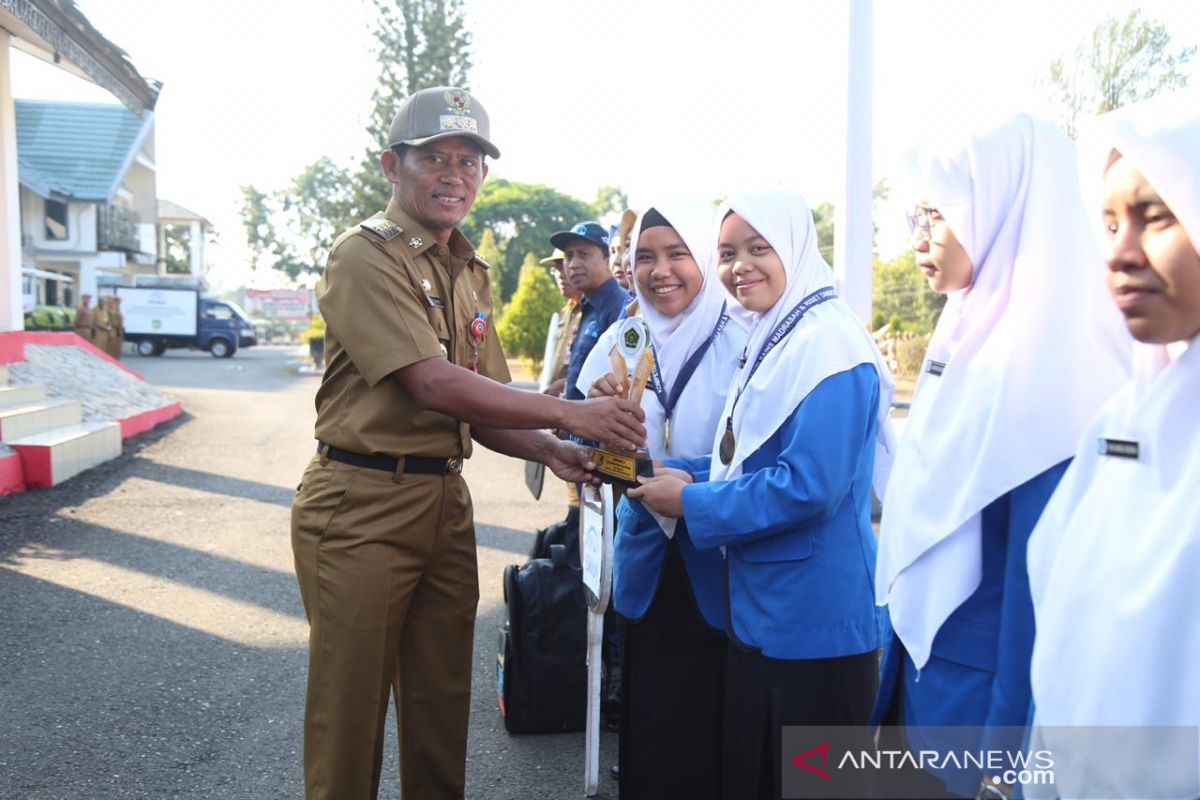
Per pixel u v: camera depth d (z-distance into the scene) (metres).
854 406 2.12
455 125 2.43
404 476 2.45
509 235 53.88
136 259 40.12
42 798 2.96
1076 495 1.37
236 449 10.15
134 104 11.55
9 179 9.82
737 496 2.15
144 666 4.06
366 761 2.44
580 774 3.24
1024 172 1.60
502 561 5.86
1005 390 1.54
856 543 2.24
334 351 2.50
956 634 1.63
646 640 2.67
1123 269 1.21
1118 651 1.19
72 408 9.15
